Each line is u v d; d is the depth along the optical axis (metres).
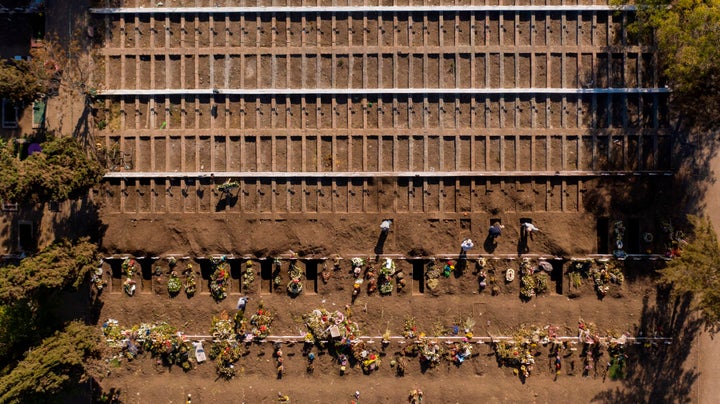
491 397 22.69
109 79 22.89
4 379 17.56
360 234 22.86
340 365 22.83
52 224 22.98
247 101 22.88
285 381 22.88
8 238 23.05
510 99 22.75
